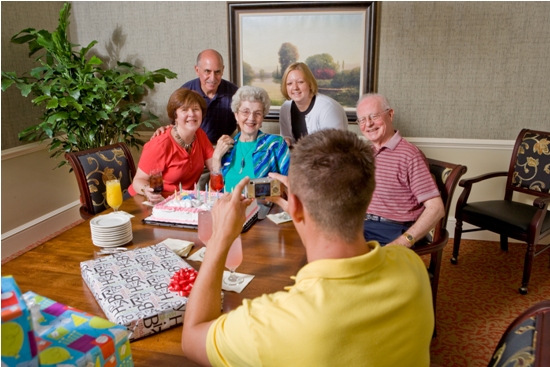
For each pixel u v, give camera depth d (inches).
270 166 92.4
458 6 118.7
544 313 34.7
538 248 128.4
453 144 127.6
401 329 29.5
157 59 140.5
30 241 132.9
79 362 31.5
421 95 126.6
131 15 138.3
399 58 125.2
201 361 32.3
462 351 84.3
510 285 109.0
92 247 63.6
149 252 57.4
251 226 71.2
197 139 101.3
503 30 118.0
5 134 124.7
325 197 29.6
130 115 136.3
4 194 124.3
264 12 128.6
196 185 82.4
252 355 27.5
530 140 113.9
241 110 90.6
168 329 44.5
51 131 120.8
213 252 35.9
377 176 83.4
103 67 144.7
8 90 125.3
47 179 138.6
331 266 29.3
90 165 94.0
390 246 36.1
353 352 27.8
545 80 119.3
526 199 128.1
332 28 126.0
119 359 35.1
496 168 127.7
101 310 47.0
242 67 134.3
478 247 131.3
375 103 81.9
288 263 58.2
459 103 125.3
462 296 104.1
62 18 121.2
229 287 51.9
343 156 30.2
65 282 53.3
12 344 27.4
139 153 152.8
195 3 133.0
